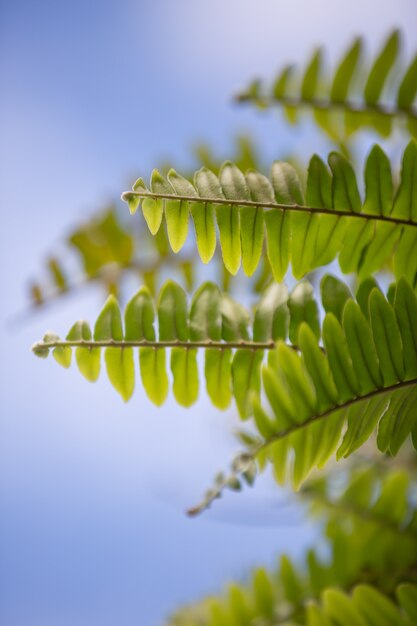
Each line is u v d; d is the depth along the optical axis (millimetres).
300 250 608
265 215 599
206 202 585
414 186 605
